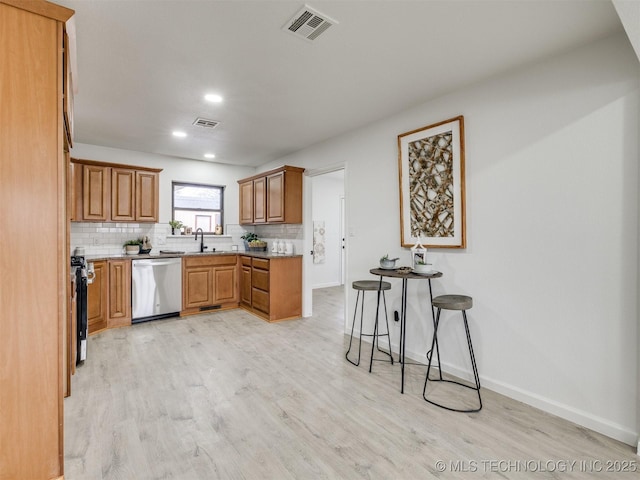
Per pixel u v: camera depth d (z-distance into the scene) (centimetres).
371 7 175
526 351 234
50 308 146
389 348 321
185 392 244
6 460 138
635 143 188
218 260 491
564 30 193
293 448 183
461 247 270
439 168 285
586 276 207
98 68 238
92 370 281
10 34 138
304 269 466
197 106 310
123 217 439
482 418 214
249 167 598
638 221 186
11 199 138
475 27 191
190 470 165
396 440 191
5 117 137
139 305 425
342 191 776
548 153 222
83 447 181
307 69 241
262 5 173
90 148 447
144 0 168
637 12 144
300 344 351
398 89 274
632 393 190
